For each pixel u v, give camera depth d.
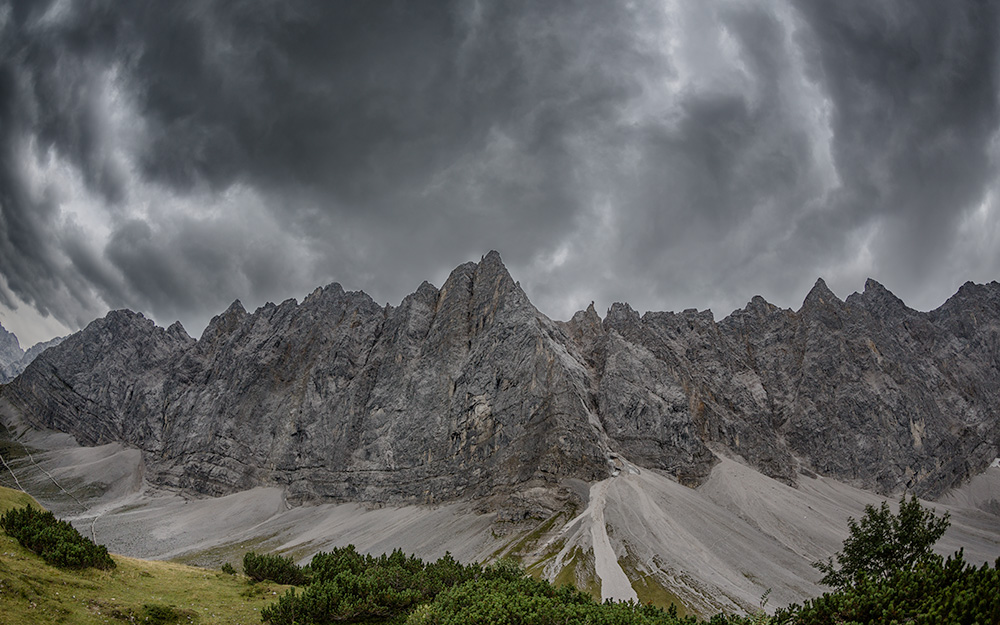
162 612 33.88
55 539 36.75
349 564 49.47
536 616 32.00
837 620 25.77
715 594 104.00
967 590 21.36
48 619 29.14
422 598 43.38
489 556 128.75
